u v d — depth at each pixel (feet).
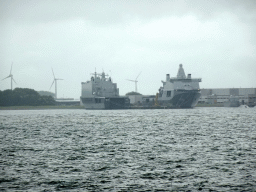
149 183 123.24
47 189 118.01
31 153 186.29
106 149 196.44
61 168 147.02
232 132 279.90
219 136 252.01
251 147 194.70
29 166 151.74
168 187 118.52
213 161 156.35
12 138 262.06
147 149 193.57
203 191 114.01
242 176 129.80
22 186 121.39
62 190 116.98
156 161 158.61
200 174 133.69
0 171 142.51
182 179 127.44
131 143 220.43
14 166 151.94
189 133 277.03
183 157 167.22
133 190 116.06
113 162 157.99
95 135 274.77
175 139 237.45
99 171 140.87
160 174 134.72
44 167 149.28
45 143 228.22
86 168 146.51
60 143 226.99
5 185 122.62
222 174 133.08
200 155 171.83
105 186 120.57
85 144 219.61
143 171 139.85
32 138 260.21
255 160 157.38
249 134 263.08
